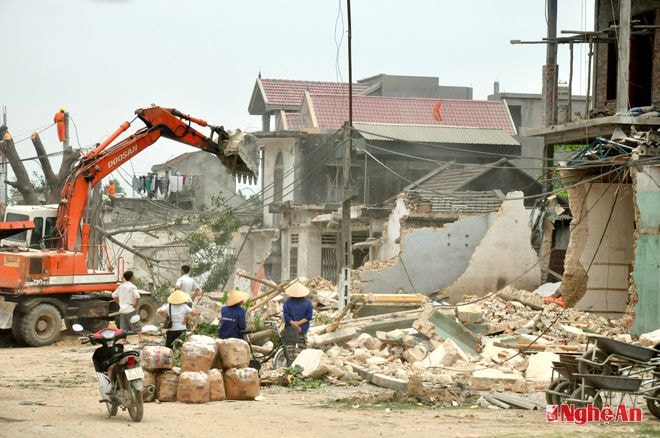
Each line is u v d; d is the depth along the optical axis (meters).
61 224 34.28
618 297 35.75
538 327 30.62
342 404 18.45
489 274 41.78
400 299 31.28
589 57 39.53
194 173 77.75
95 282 33.81
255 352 23.56
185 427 14.69
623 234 35.84
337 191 63.56
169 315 23.14
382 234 48.25
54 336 32.53
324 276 59.84
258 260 67.56
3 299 32.00
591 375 16.41
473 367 22.88
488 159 63.34
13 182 49.25
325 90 76.75
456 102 69.81
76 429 14.21
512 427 15.25
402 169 62.19
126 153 35.16
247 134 35.75
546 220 42.56
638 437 14.05
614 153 33.91
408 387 19.14
